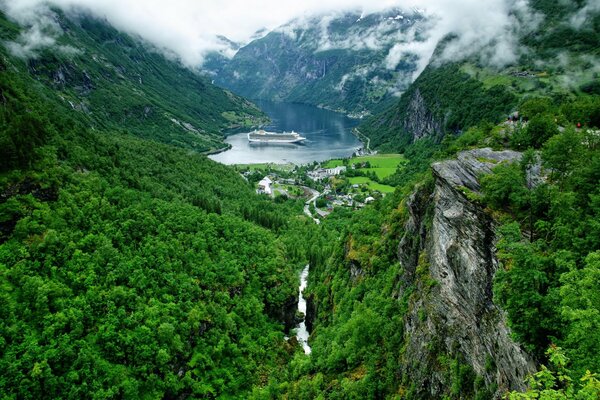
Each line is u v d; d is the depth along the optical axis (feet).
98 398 269.03
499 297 157.48
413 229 298.35
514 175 202.49
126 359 303.07
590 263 132.46
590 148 207.00
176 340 323.16
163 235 410.93
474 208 214.90
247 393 343.05
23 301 285.84
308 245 618.03
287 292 465.47
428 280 237.45
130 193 449.89
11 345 262.06
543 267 148.36
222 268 426.51
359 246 406.21
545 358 138.00
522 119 331.57
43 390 256.73
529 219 189.26
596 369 112.16
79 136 535.19
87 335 294.87
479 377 174.40
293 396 306.55
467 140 311.27
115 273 338.54
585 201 177.99
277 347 399.24
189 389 327.06
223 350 360.48
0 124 389.60
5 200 330.54
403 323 259.19
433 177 289.33
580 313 114.93
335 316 366.02
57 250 323.57
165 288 359.05
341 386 268.41
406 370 231.50
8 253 303.48
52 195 363.56
